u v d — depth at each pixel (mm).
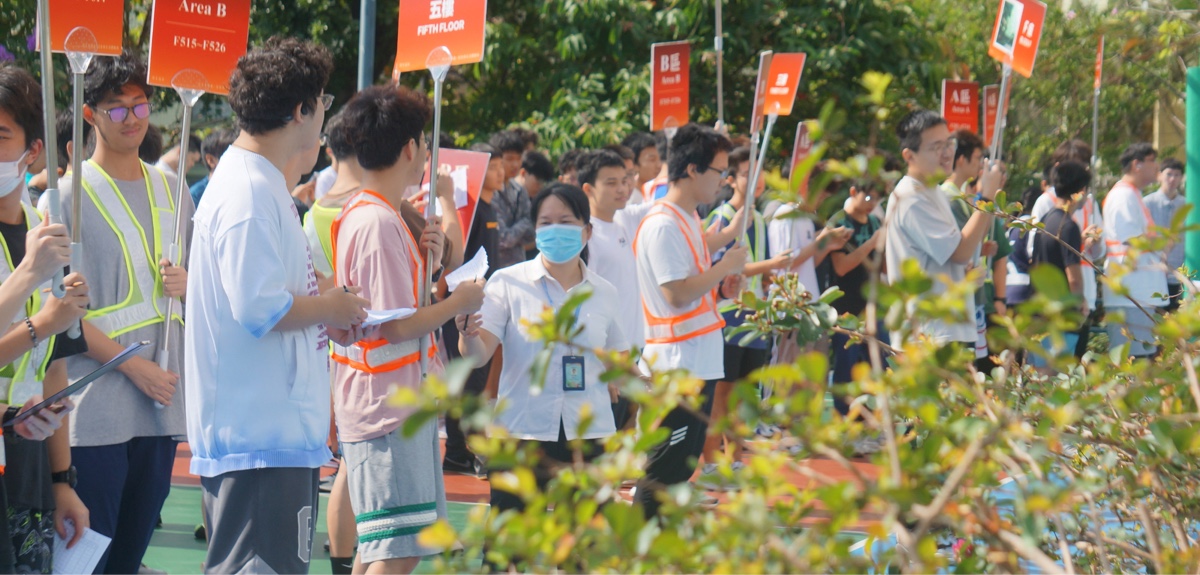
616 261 11164
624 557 3234
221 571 6023
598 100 24469
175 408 7574
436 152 8469
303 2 24422
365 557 6785
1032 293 15977
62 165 9531
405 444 6754
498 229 13711
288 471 6051
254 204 5906
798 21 25203
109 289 7309
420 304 7168
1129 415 4531
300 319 5957
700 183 9297
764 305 5305
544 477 7648
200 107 22812
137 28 19906
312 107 6246
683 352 9258
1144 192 24188
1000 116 12328
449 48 8656
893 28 26016
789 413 3475
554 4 24953
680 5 24984
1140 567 5289
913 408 3635
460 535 3178
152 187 7656
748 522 3199
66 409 5918
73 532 6660
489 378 13570
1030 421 4516
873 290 3533
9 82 6094
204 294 6051
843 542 3250
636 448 3422
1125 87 27234
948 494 3227
